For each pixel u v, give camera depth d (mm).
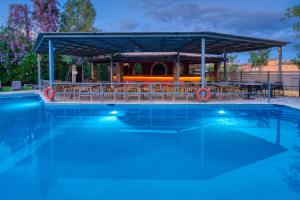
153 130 8445
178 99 13523
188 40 13250
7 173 4980
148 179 4699
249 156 5953
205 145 6805
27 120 9953
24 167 5277
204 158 5812
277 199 3953
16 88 20453
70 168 5230
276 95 15266
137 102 12375
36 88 21719
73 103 12156
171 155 6043
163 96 13375
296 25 16453
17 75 24656
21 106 13188
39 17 27078
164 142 7098
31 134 7930
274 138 7426
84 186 4418
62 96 14797
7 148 6574
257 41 13633
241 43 14297
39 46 15398
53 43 13945
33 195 4098
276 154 6051
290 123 9500
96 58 21688
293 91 17625
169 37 11953
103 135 7812
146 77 19516
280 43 14812
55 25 28125
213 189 4289
